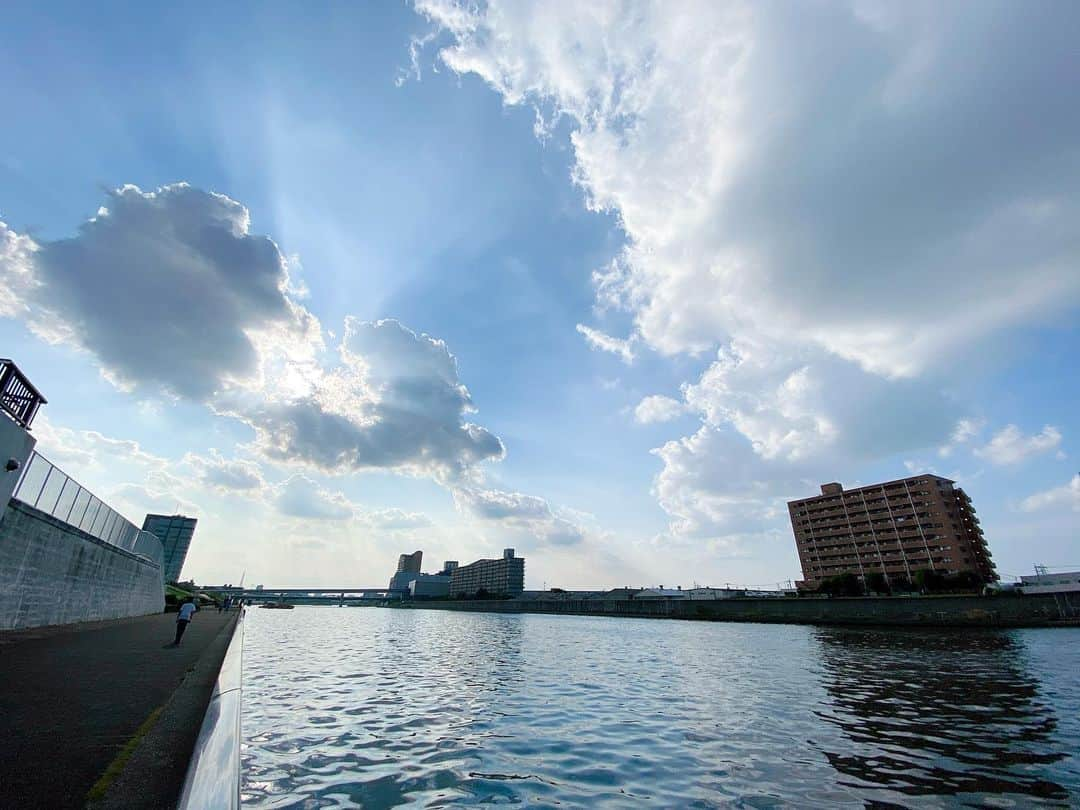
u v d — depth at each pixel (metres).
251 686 18.67
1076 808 7.94
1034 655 32.97
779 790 8.67
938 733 12.84
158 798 4.32
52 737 5.96
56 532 20.91
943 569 111.12
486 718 14.28
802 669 26.75
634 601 116.19
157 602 45.81
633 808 7.75
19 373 15.44
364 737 11.72
